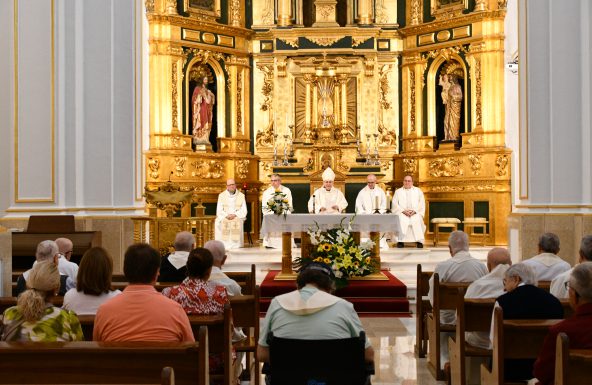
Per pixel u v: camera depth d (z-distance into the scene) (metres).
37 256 7.20
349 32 21.12
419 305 8.98
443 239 20.23
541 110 12.98
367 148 20.73
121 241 12.52
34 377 4.34
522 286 5.84
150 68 19.36
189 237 8.61
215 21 20.58
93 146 12.56
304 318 5.19
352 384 4.98
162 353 4.35
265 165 21.27
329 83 21.19
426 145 20.94
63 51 12.32
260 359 5.40
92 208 12.52
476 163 19.56
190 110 20.31
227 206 18.33
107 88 12.58
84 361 4.35
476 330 6.64
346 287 12.54
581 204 12.86
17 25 12.04
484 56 19.59
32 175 12.06
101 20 12.59
